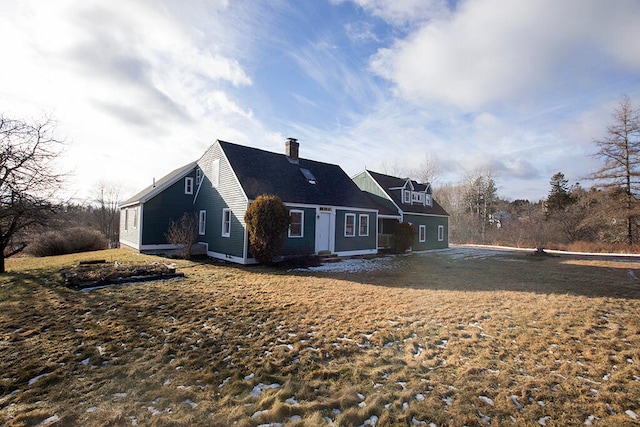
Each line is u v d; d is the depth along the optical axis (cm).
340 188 1869
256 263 1368
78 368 397
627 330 557
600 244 2653
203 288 855
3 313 616
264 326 555
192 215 1856
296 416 304
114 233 4125
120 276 927
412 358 436
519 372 398
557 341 502
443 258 1850
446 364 419
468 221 4175
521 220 4150
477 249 2744
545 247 2948
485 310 674
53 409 310
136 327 543
